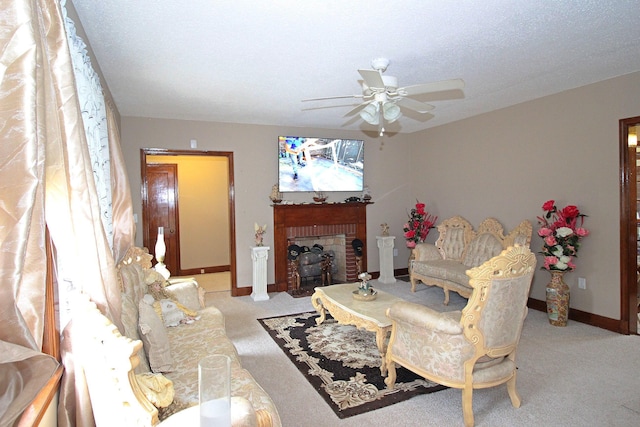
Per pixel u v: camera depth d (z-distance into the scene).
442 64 3.23
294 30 2.50
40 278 1.19
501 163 4.97
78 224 1.49
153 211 6.87
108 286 1.70
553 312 3.97
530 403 2.50
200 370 1.18
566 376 2.86
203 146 5.36
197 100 4.25
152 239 6.86
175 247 7.00
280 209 5.73
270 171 5.77
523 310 2.38
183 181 7.07
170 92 3.92
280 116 5.13
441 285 4.91
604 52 3.03
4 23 1.03
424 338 2.39
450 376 2.27
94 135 2.18
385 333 2.89
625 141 3.68
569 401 2.52
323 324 4.13
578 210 4.00
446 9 2.25
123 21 2.33
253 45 2.73
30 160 1.06
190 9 2.20
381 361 3.05
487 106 4.83
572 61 3.23
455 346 2.23
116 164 2.95
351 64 3.16
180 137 5.23
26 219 1.06
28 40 1.06
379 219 6.55
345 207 6.23
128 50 2.79
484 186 5.23
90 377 1.42
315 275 6.34
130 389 1.25
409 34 2.60
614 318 3.80
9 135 1.04
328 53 2.91
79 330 1.45
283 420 2.35
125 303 2.22
